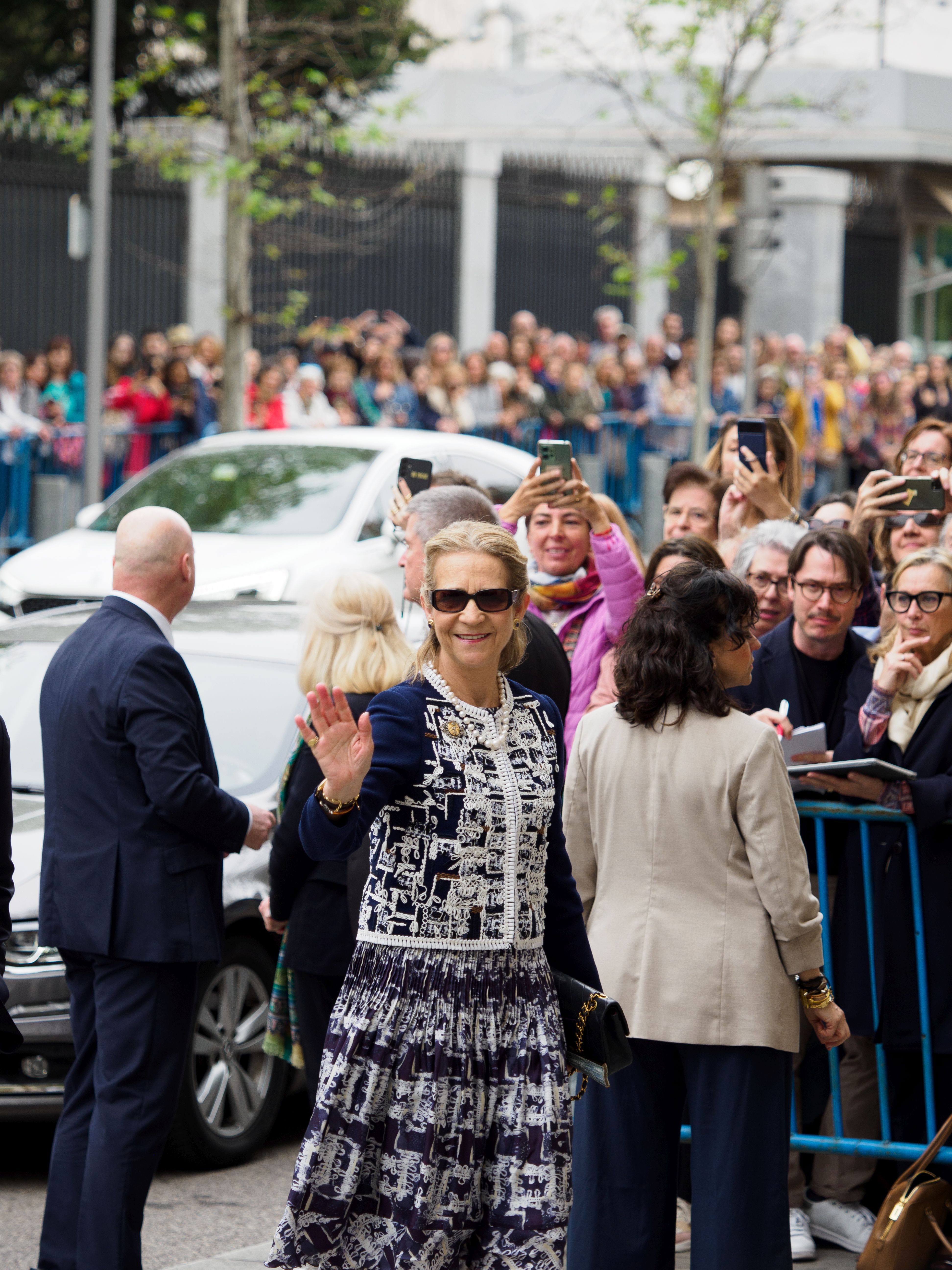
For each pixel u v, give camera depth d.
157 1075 10.05
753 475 14.10
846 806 10.68
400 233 50.75
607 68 37.03
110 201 44.97
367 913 7.76
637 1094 9.20
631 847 9.22
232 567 23.56
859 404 47.38
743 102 35.97
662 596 9.30
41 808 13.48
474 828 7.68
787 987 9.04
